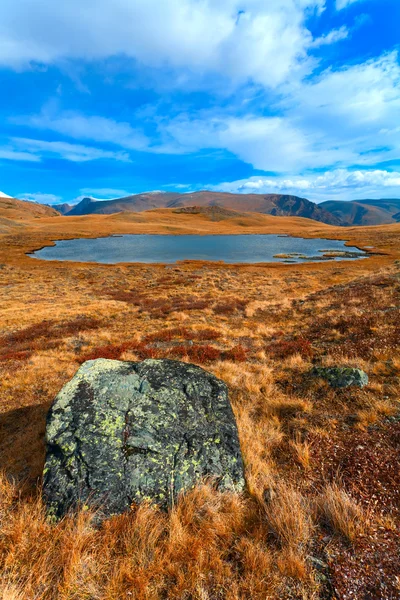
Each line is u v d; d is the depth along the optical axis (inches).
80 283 1685.5
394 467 185.6
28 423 292.7
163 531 156.7
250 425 266.8
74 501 164.1
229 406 238.5
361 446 211.8
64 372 432.8
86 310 954.1
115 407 215.8
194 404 230.7
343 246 3710.6
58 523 157.2
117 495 168.1
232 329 690.2
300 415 275.7
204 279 1715.1
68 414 205.8
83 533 148.9
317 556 136.9
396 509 157.6
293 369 398.6
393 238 3897.6
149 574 131.9
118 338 644.1
